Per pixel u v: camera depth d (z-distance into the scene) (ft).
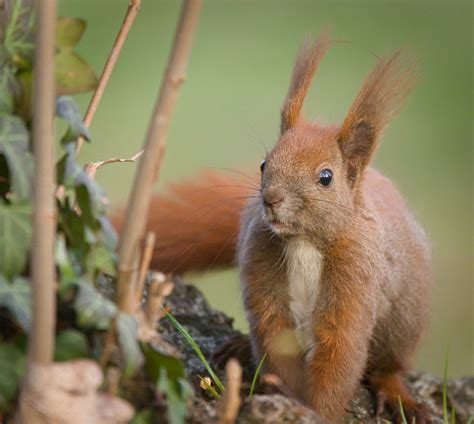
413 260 33.22
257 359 29.50
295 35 75.61
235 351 31.22
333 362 28.71
